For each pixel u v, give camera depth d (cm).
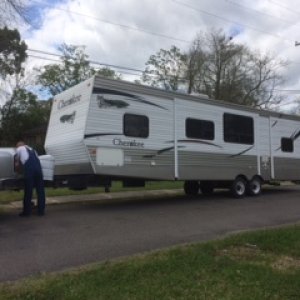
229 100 4566
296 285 521
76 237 823
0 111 4681
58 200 1381
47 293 484
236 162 1522
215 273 567
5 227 921
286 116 1747
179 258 634
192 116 1382
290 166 1750
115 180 1252
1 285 523
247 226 982
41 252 710
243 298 477
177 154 1329
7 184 1038
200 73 4591
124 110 1205
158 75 4512
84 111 1145
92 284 515
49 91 4988
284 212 1197
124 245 764
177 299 472
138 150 1230
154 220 1026
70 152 1197
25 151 1060
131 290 496
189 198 1518
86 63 4962
